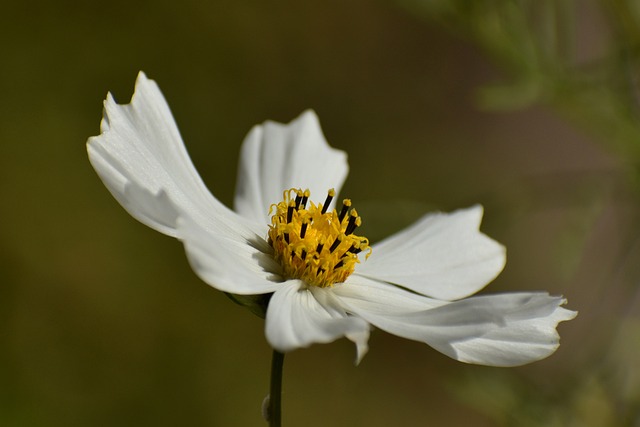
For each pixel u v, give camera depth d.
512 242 0.47
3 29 0.45
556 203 0.37
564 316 0.27
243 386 0.47
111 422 0.44
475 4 0.36
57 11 0.46
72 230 0.45
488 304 0.26
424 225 0.30
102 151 0.26
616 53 0.35
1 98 0.45
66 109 0.47
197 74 0.49
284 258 0.28
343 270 0.28
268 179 0.30
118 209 0.46
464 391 0.37
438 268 0.29
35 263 0.44
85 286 0.45
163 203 0.25
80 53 0.47
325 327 0.25
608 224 0.49
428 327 0.26
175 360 0.46
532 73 0.36
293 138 0.31
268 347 0.48
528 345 0.26
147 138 0.27
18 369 0.43
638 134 0.36
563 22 0.36
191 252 0.25
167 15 0.48
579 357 0.37
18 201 0.45
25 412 0.42
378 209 0.37
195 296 0.47
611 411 0.36
